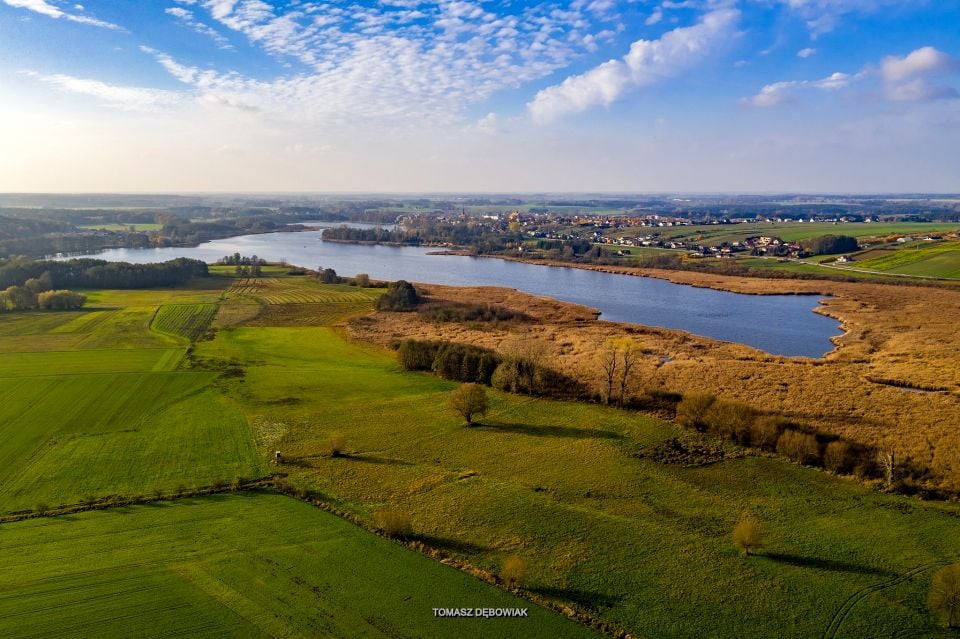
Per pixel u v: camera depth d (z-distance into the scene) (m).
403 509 47.25
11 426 65.50
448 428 66.19
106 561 38.75
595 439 62.53
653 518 46.28
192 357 96.62
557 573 38.66
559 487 51.75
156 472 54.09
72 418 68.06
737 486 51.81
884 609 35.09
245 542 41.53
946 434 61.22
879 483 51.69
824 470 54.88
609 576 38.38
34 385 79.50
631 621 34.09
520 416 69.75
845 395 76.56
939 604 33.56
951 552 40.97
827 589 37.00
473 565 39.50
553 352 104.88
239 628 32.34
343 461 57.22
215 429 65.19
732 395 77.25
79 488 50.53
